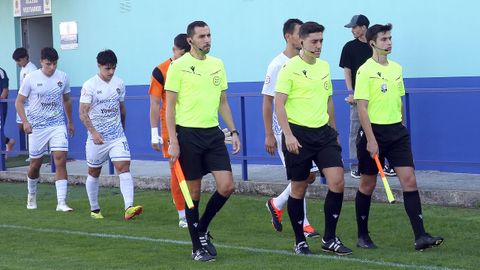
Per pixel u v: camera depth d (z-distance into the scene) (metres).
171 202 25.83
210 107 17.81
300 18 29.33
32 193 26.20
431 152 26.36
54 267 17.73
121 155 23.86
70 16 35.69
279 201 20.86
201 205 24.94
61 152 25.53
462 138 25.73
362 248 19.02
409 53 27.05
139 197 27.06
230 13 31.05
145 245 19.95
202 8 31.78
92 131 23.67
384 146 18.50
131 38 33.91
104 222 23.53
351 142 26.11
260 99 29.92
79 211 25.53
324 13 28.75
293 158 17.89
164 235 21.28
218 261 17.89
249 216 23.44
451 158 26.00
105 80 23.73
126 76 34.16
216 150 17.88
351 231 21.03
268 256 18.25
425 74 26.77
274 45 30.00
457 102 25.77
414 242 19.31
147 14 33.34
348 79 25.84
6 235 21.69
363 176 18.91
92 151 23.88
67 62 36.03
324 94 17.94
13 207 26.59
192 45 17.88
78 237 21.20
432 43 26.53
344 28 28.31
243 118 26.86
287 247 19.31
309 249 18.86
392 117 18.48
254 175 27.94
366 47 25.59
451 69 26.22
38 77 25.30
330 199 18.09
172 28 32.72
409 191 18.52
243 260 17.92
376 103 18.44
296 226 18.39
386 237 20.19
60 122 25.75
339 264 17.25
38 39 38.31
